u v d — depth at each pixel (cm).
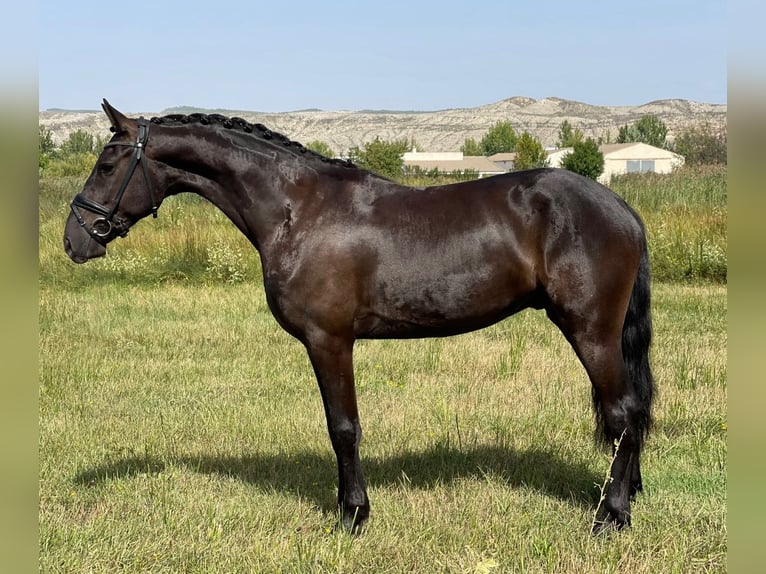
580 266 409
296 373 822
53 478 531
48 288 1329
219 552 416
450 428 621
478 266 417
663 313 1073
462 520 451
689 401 670
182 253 1451
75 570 393
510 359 837
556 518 448
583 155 4416
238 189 439
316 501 491
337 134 18612
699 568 389
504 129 11106
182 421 658
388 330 434
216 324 1055
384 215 426
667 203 1781
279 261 429
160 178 447
